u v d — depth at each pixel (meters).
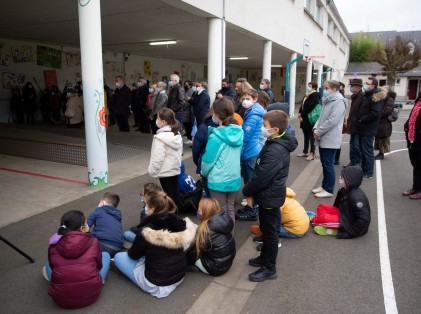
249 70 32.44
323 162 5.11
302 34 16.70
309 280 3.05
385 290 2.90
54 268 2.57
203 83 8.08
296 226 3.79
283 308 2.68
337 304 2.72
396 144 10.46
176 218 2.86
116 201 3.55
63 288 2.54
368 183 6.01
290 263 3.34
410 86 36.88
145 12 8.79
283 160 2.89
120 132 11.04
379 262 3.35
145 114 10.88
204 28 11.02
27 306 2.69
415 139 4.97
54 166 6.81
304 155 8.00
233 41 13.59
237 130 3.41
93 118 5.22
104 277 2.90
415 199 5.14
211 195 3.55
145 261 2.83
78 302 2.60
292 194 3.91
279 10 12.79
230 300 2.79
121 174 6.31
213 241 3.01
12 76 13.62
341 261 3.37
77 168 6.65
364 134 6.11
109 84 17.53
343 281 3.03
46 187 5.48
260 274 3.05
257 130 4.20
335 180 5.66
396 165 7.42
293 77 16.28
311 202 4.99
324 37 23.09
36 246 3.60
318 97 7.40
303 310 2.66
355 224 3.79
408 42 32.31
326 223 3.92
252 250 3.62
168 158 4.02
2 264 3.25
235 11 8.98
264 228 3.02
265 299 2.79
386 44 33.03
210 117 3.92
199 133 3.91
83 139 9.52
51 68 14.94
